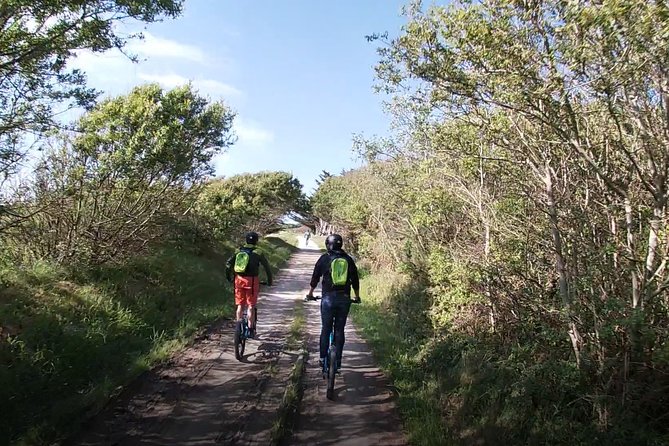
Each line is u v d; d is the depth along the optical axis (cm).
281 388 612
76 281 855
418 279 1097
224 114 1152
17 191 787
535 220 583
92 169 935
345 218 2323
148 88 1027
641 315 386
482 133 547
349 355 814
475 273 641
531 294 543
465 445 452
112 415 492
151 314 873
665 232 376
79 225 956
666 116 386
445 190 790
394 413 548
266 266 809
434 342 769
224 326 972
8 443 405
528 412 486
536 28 393
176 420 495
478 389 560
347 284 634
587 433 419
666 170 392
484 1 419
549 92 391
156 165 1016
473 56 405
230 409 533
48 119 600
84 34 556
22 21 528
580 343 471
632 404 417
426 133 711
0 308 620
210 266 1622
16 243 873
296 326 1005
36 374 512
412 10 484
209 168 1223
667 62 348
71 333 629
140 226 1091
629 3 314
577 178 498
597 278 455
